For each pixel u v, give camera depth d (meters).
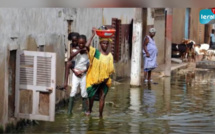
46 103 18.27
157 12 39.78
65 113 21.38
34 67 18.17
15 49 18.14
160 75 35.88
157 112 21.83
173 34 49.97
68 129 18.44
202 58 50.12
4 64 17.31
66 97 24.17
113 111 21.83
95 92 20.42
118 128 18.70
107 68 19.97
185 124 19.56
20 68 18.33
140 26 29.39
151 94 26.86
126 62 36.03
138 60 29.52
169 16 34.88
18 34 18.39
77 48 21.08
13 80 18.66
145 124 19.42
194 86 30.44
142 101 24.55
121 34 34.66
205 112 22.02
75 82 21.14
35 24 20.20
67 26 25.16
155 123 19.64
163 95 26.58
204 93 27.52
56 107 22.23
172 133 18.06
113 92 27.38
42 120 19.05
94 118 20.34
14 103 18.62
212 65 42.47
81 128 18.64
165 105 23.56
